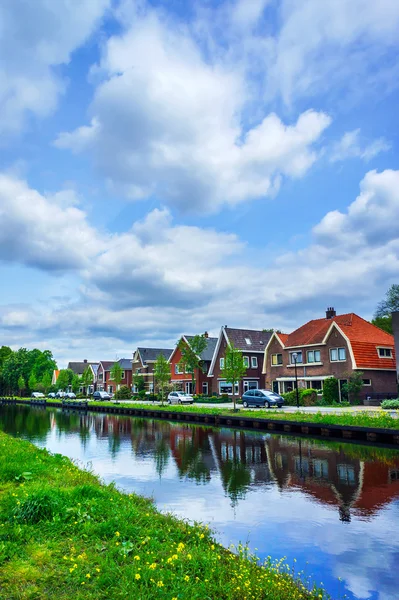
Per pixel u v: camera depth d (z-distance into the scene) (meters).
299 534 9.55
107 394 80.88
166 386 67.38
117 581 5.80
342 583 7.35
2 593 5.47
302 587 6.94
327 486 13.75
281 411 35.62
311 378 49.59
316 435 26.11
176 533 7.92
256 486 13.85
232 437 26.64
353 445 21.92
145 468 17.06
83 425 37.94
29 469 12.22
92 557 6.46
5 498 9.16
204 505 11.72
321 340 49.41
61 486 10.86
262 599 5.92
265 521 10.38
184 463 18.11
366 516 10.73
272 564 7.91
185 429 32.53
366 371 46.22
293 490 13.31
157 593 5.50
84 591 5.57
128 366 96.19
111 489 11.32
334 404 43.62
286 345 54.59
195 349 64.44
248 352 62.84
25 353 130.50
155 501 12.09
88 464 17.89
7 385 132.50
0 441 19.53
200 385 67.25
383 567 7.96
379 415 26.48
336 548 8.80
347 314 52.97
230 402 59.53
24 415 53.94
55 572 6.04
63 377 109.19
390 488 13.39
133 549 6.83
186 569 6.29
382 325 73.69
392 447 20.95
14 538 7.12
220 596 5.68
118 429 33.75
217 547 7.74
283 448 21.56
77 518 8.02
